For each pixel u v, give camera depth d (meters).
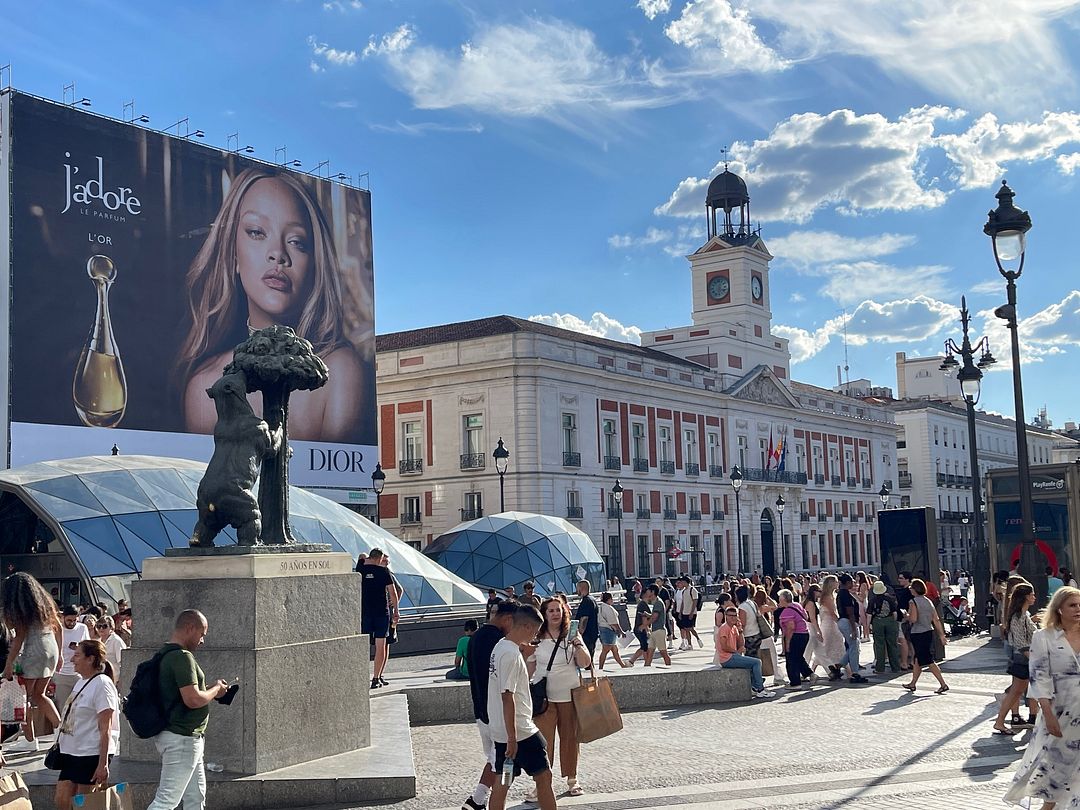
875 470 89.12
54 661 10.88
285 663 9.84
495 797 7.95
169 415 44.09
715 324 70.88
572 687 9.59
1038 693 7.21
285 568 10.18
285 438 11.13
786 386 76.31
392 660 22.08
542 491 52.81
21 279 40.00
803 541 77.00
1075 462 25.66
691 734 12.84
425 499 56.00
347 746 10.58
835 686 17.41
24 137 40.56
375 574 15.74
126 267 43.25
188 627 7.32
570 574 36.03
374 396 52.91
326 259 51.28
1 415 39.41
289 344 10.98
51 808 9.10
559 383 54.84
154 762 9.73
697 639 25.25
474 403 54.69
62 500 24.44
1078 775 7.10
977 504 25.44
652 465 61.44
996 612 22.50
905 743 11.91
